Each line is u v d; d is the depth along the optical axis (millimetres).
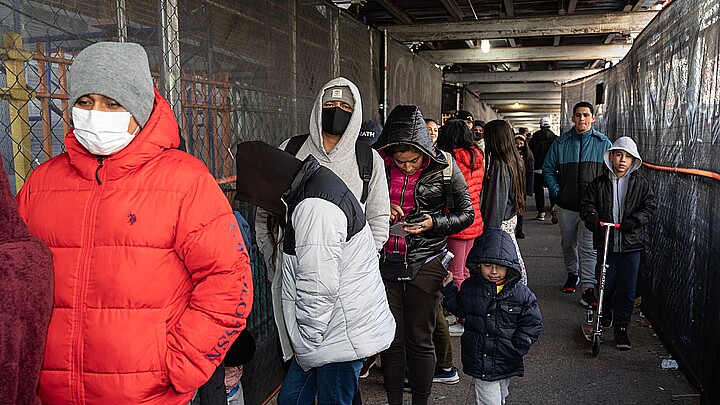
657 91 5586
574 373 4293
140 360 1712
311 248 2305
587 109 5848
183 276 1839
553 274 7336
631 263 4633
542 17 9641
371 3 9094
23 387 1521
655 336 5102
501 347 3166
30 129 2086
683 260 4344
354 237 2459
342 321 2473
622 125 7992
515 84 19469
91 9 2305
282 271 2631
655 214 5531
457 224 3408
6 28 1989
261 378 3811
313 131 2930
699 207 3936
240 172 2537
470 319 3230
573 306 5980
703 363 3707
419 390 3363
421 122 3312
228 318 1811
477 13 10320
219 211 1838
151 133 1779
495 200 4996
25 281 1514
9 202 1526
